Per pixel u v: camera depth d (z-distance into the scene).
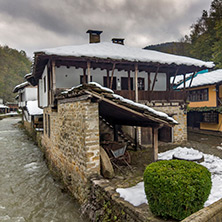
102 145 7.35
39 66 9.76
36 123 16.23
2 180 8.17
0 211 5.77
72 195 6.30
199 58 23.39
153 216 3.26
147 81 11.77
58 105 7.93
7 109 46.09
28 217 5.41
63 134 7.30
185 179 2.94
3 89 50.16
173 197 2.90
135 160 7.91
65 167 7.09
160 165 3.43
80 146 5.66
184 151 8.91
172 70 11.53
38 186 7.48
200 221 2.36
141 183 5.38
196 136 13.78
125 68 10.23
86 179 5.26
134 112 5.36
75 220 5.13
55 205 5.98
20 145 14.94
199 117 16.19
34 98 20.91
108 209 4.23
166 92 10.64
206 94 14.79
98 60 8.30
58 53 7.42
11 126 25.81
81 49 9.01
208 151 9.25
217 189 4.69
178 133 11.09
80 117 5.64
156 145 6.03
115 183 5.45
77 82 10.23
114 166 7.01
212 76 15.03
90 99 5.28
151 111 5.43
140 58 8.88
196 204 2.91
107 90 5.05
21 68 59.41
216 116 14.49
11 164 10.37
